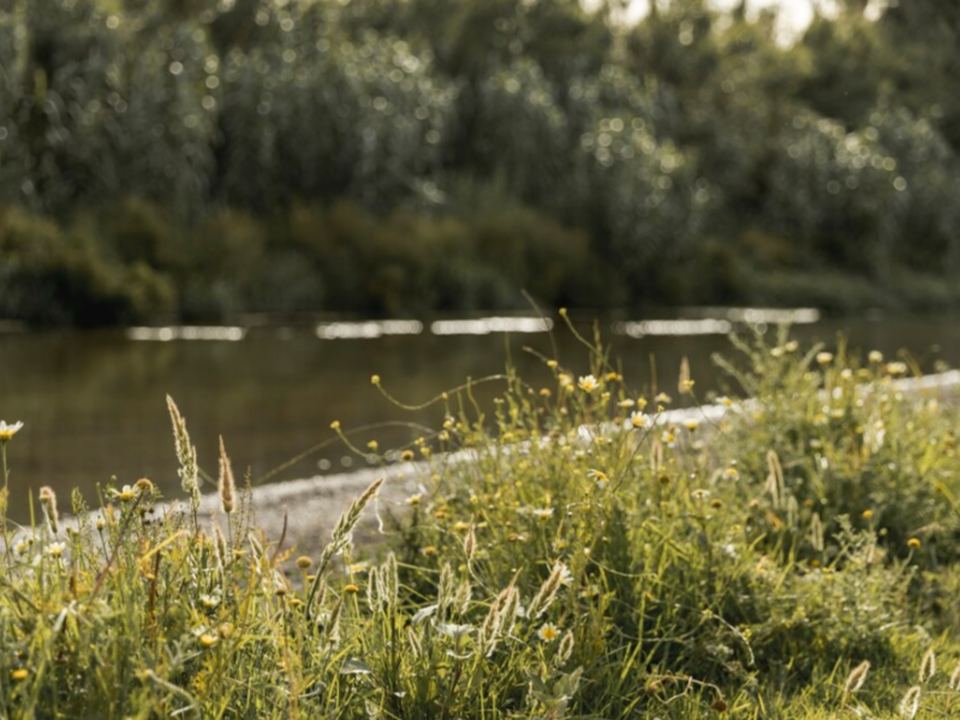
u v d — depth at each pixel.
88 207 18.27
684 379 3.98
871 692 3.13
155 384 9.65
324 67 21.97
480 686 2.58
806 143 30.70
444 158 24.97
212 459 6.52
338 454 6.77
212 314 16.91
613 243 23.38
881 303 25.91
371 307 18.61
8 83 17.75
